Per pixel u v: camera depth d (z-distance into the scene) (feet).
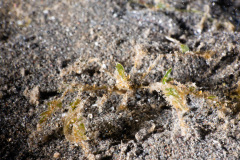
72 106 1.20
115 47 1.31
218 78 1.26
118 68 1.21
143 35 1.34
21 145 1.20
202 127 1.18
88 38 1.34
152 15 1.40
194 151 1.15
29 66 1.30
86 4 1.44
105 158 1.18
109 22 1.38
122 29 1.36
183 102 1.18
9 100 1.25
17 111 1.24
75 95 1.25
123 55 1.30
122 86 1.22
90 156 1.17
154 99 1.24
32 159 1.19
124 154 1.17
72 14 1.42
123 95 1.23
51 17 1.42
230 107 1.20
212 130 1.18
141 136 1.19
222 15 1.43
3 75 1.29
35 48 1.34
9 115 1.23
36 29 1.39
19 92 1.26
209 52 1.28
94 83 1.26
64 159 1.18
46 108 1.24
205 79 1.26
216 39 1.32
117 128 1.21
